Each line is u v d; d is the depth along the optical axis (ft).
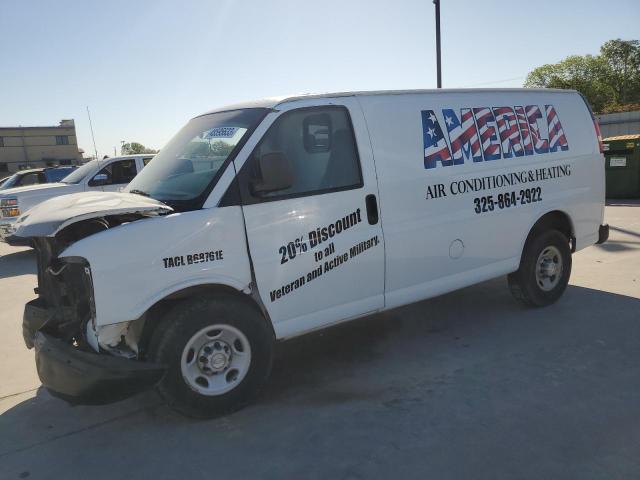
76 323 11.68
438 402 12.35
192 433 11.62
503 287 21.45
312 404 12.64
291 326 12.95
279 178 11.78
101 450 11.19
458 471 9.72
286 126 12.91
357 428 11.42
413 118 14.90
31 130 230.48
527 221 17.34
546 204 17.79
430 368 14.30
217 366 11.88
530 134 17.44
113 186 36.94
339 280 13.55
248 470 10.16
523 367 13.98
